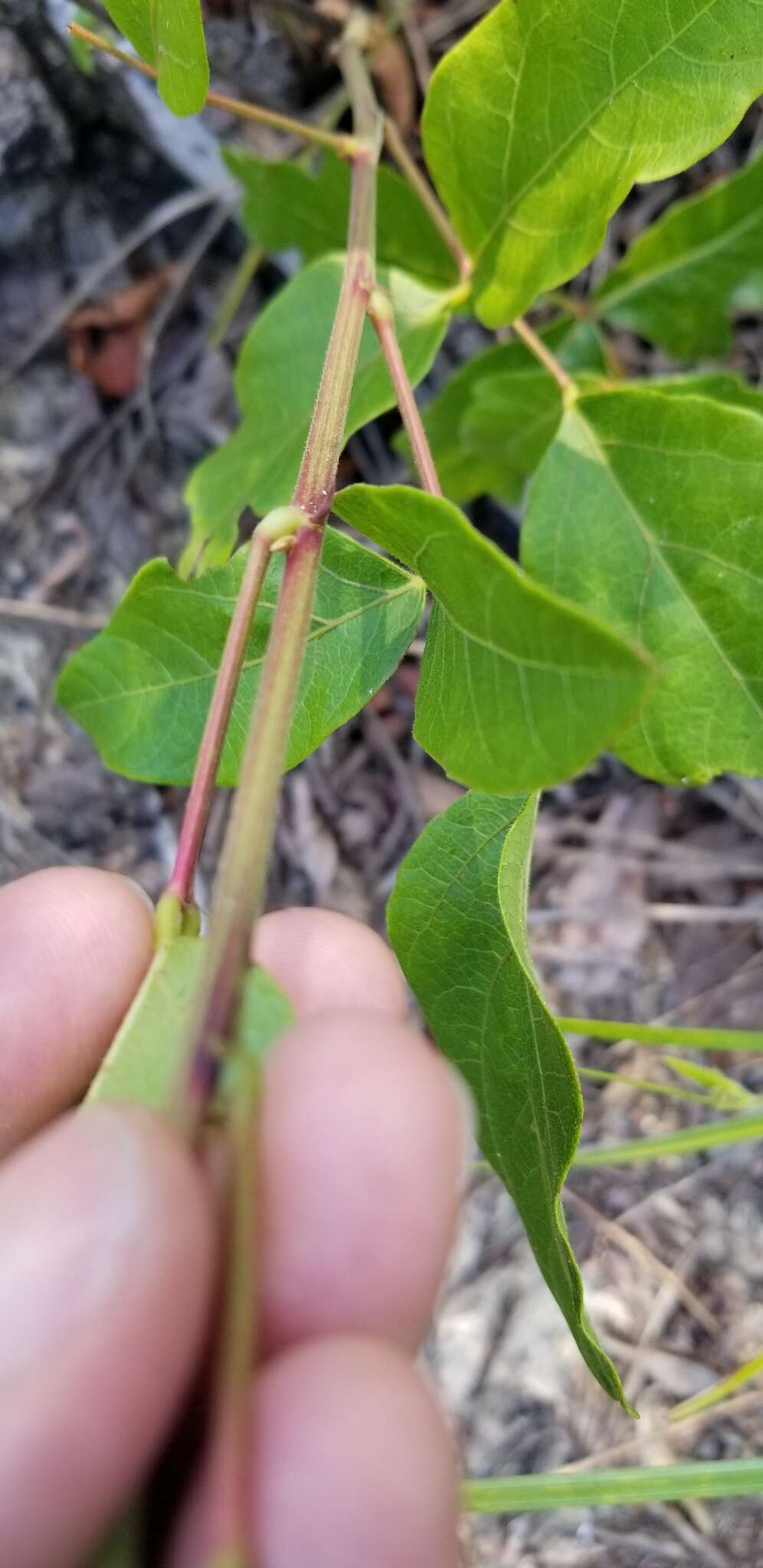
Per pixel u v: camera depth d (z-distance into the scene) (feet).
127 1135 0.25
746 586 0.44
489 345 0.87
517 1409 0.71
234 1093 0.25
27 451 0.87
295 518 0.35
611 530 0.46
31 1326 0.23
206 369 0.89
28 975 0.50
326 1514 0.25
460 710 0.30
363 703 0.40
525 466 0.69
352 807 0.88
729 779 0.85
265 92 0.82
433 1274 0.29
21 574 0.86
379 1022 0.30
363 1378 0.26
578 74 0.42
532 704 0.27
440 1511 0.25
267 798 0.29
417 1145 0.28
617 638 0.24
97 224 0.86
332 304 0.54
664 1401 0.71
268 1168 0.28
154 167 0.85
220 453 0.57
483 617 0.29
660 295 0.65
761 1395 0.70
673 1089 0.63
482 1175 0.79
